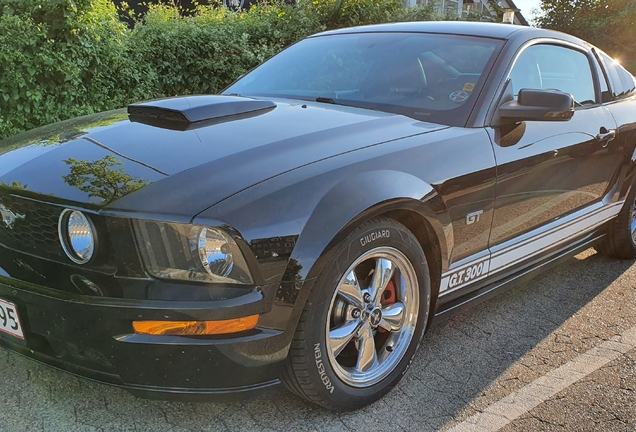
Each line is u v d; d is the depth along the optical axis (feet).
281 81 10.94
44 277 6.35
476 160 8.36
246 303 6.04
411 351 8.16
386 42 10.87
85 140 7.45
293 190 6.43
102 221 5.92
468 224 8.41
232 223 5.94
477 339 9.78
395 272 7.83
